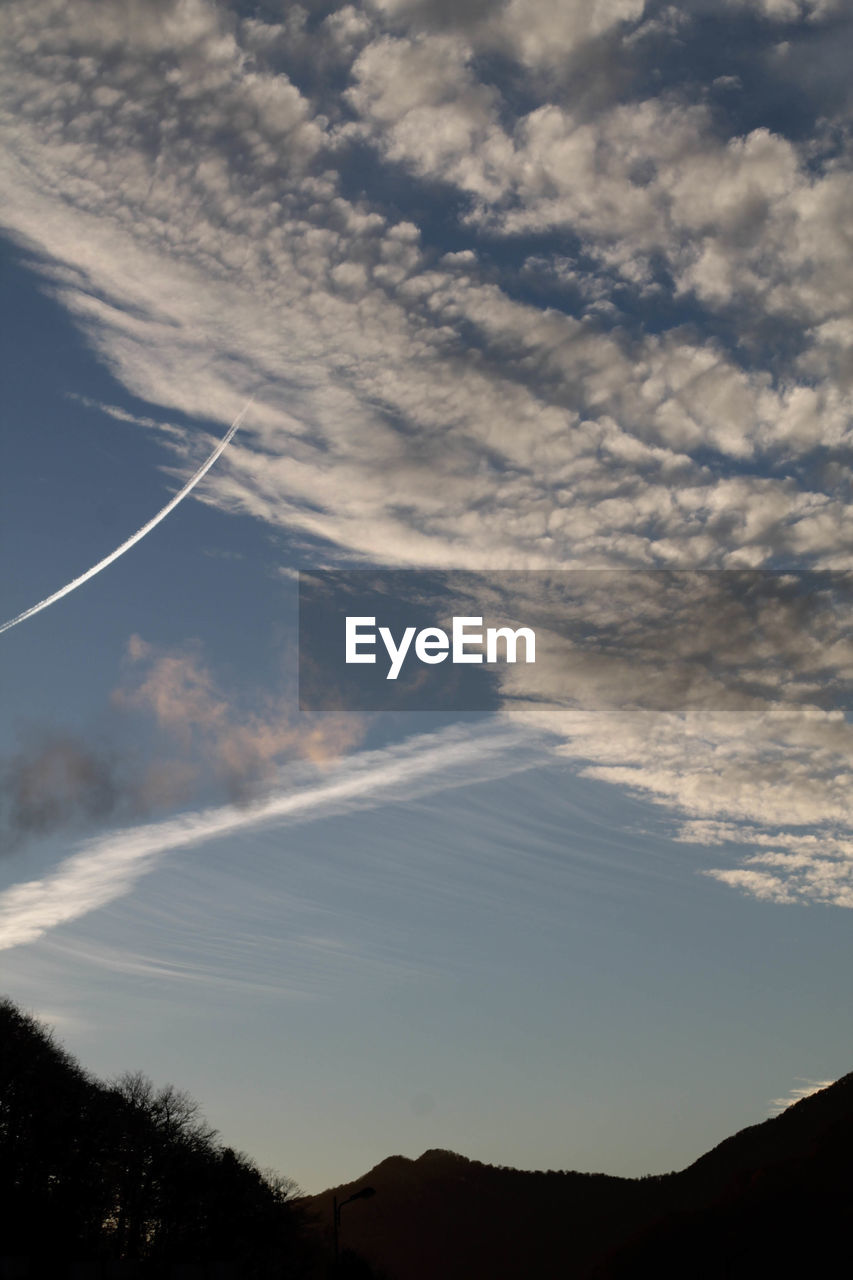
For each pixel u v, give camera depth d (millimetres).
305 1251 109625
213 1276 91250
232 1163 103312
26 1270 79250
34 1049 90688
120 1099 94875
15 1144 85688
